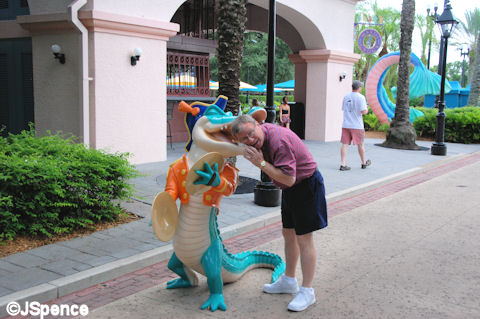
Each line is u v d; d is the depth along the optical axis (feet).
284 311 12.26
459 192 28.66
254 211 21.79
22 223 16.29
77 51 29.81
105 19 29.22
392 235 19.57
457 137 56.08
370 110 73.10
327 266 15.80
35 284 12.73
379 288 13.89
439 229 20.45
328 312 12.25
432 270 15.44
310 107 52.34
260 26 57.57
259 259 15.40
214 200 11.77
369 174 32.63
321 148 45.73
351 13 53.42
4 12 33.91
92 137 30.27
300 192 12.03
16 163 15.79
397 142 47.42
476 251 17.44
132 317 11.77
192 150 12.08
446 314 12.17
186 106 12.25
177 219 11.85
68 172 17.17
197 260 12.21
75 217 17.56
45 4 30.63
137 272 14.82
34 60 31.86
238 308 12.41
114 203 21.20
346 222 21.68
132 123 32.32
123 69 31.30
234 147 11.43
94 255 15.19
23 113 33.88
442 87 43.32
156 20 32.35
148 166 32.07
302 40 53.62
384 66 56.03
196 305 12.53
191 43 43.47
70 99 30.68
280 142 11.43
